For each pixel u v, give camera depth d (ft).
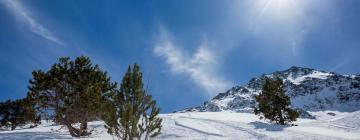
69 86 80.02
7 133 76.48
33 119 80.79
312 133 93.66
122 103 53.62
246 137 80.23
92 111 78.07
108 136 80.18
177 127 100.32
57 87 76.95
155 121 54.03
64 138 69.10
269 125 113.91
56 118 79.46
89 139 69.26
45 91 76.74
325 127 136.98
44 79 76.18
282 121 134.41
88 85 81.61
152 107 54.08
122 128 52.70
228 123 118.93
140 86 54.29
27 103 76.54
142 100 54.13
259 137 81.00
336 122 155.43
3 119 151.02
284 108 134.00
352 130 128.16
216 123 118.62
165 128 95.25
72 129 80.07
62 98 78.43
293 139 78.43
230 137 79.20
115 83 87.25
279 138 79.41
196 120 130.21
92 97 77.25
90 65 85.35
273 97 136.26
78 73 82.12
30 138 65.92
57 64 80.33
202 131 89.56
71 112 79.46
